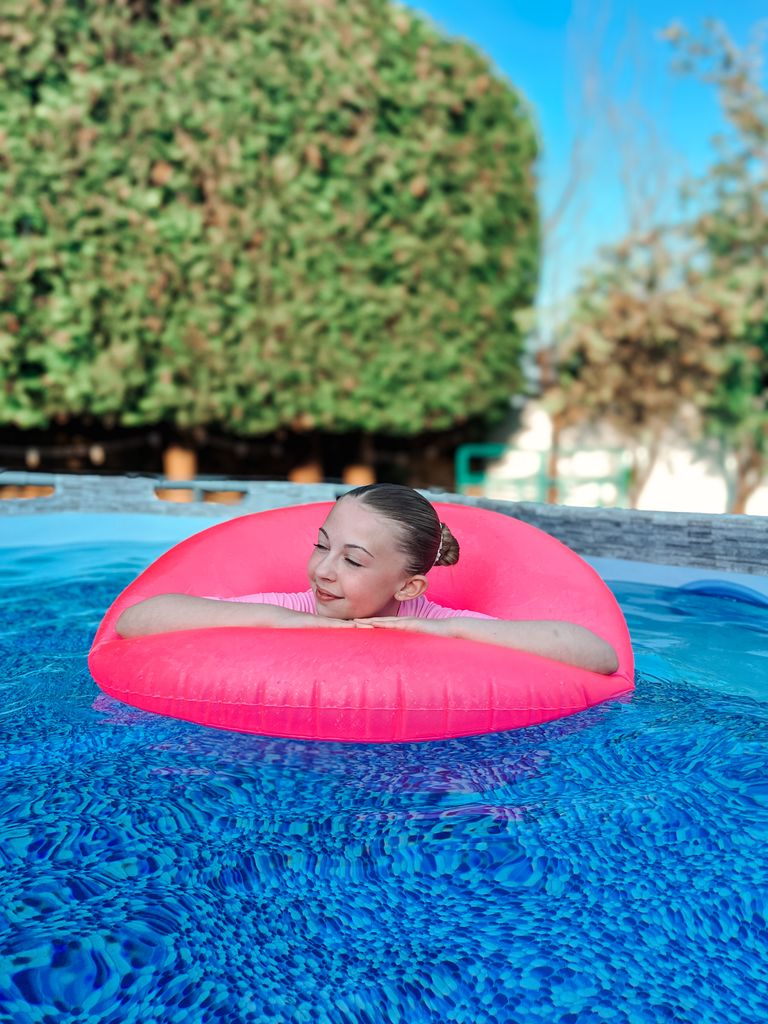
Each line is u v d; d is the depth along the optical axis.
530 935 0.99
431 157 7.24
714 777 1.38
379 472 8.89
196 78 6.68
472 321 7.68
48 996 0.86
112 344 6.91
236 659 1.55
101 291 6.85
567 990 0.91
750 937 1.00
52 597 3.03
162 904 1.01
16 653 2.18
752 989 0.92
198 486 4.54
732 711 1.71
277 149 6.92
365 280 7.23
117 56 6.64
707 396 7.52
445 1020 0.87
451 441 8.72
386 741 1.47
